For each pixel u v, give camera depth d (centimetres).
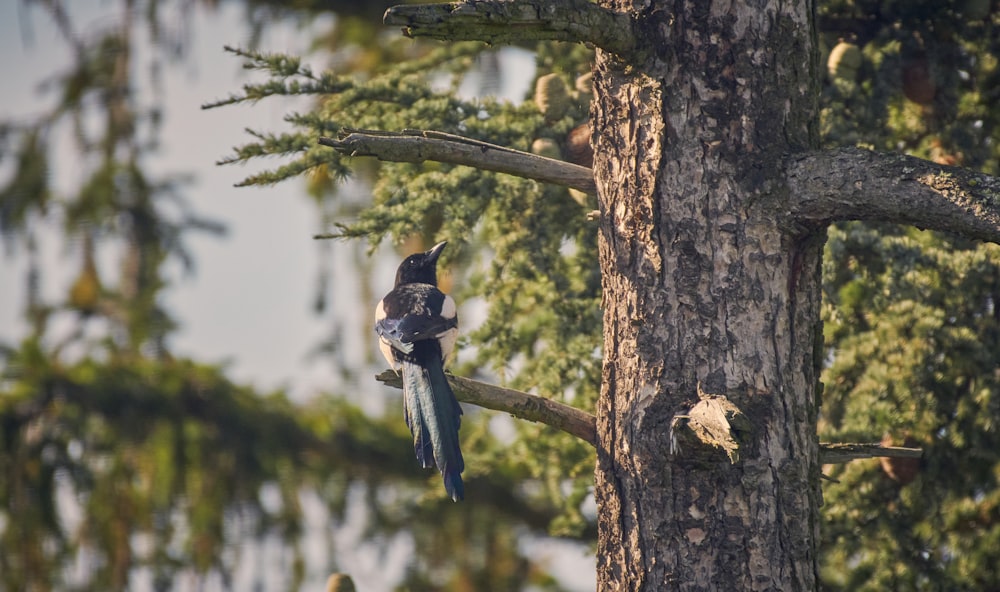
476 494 1551
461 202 1105
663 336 760
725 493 737
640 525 752
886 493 1166
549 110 1141
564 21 736
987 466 1135
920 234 1142
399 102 1144
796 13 793
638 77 790
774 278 760
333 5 1495
